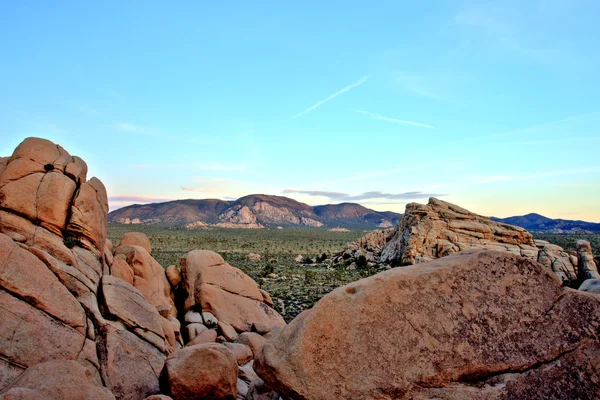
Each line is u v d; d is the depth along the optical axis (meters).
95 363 9.80
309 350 6.93
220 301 17.81
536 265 7.68
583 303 7.23
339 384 6.77
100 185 15.39
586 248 43.38
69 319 9.98
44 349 9.09
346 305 7.23
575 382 6.63
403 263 52.19
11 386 7.60
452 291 7.39
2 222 11.54
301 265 65.31
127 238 19.94
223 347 10.50
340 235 194.00
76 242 13.06
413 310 7.21
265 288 40.47
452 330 7.07
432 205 56.91
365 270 55.06
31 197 12.33
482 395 6.54
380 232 72.38
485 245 52.00
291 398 6.98
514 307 7.26
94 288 11.88
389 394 6.68
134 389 9.85
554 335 7.01
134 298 12.53
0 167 13.00
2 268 9.59
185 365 9.79
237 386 11.08
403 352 6.93
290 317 26.89
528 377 6.70
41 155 13.25
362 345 6.98
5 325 8.92
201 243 115.62
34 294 9.70
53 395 7.14
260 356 7.30
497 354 6.90
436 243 52.34
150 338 11.66
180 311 18.45
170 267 19.41
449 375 6.78
